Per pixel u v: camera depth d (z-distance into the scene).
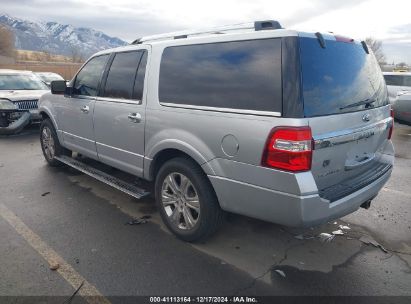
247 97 2.92
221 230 3.85
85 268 3.15
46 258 3.29
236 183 3.02
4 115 8.46
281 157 2.69
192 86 3.38
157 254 3.39
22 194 4.85
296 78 2.67
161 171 3.70
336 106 2.92
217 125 3.08
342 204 2.96
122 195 4.86
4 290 2.84
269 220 2.93
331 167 2.96
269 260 3.33
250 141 2.85
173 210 3.69
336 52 3.07
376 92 3.50
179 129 3.42
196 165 3.39
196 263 3.26
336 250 3.51
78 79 5.09
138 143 3.97
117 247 3.51
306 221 2.75
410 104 9.20
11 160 6.57
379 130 3.49
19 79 10.25
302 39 2.77
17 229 3.84
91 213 4.27
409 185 5.45
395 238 3.77
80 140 5.09
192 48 3.46
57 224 3.97
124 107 4.09
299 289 2.93
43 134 6.13
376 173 3.48
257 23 3.08
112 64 4.45
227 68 3.11
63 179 5.48
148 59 3.89
